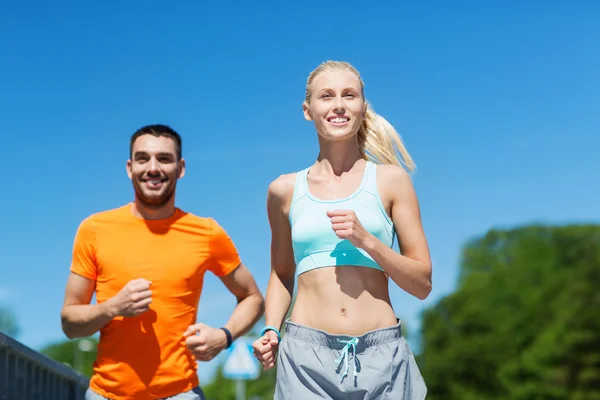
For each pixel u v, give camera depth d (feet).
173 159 12.65
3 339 12.04
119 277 12.40
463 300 139.64
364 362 10.19
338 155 11.03
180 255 12.64
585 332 114.93
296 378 10.39
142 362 12.21
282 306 11.85
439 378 132.98
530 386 116.57
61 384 18.20
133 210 12.87
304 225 10.71
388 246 10.70
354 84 10.98
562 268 136.87
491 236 151.84
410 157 11.87
